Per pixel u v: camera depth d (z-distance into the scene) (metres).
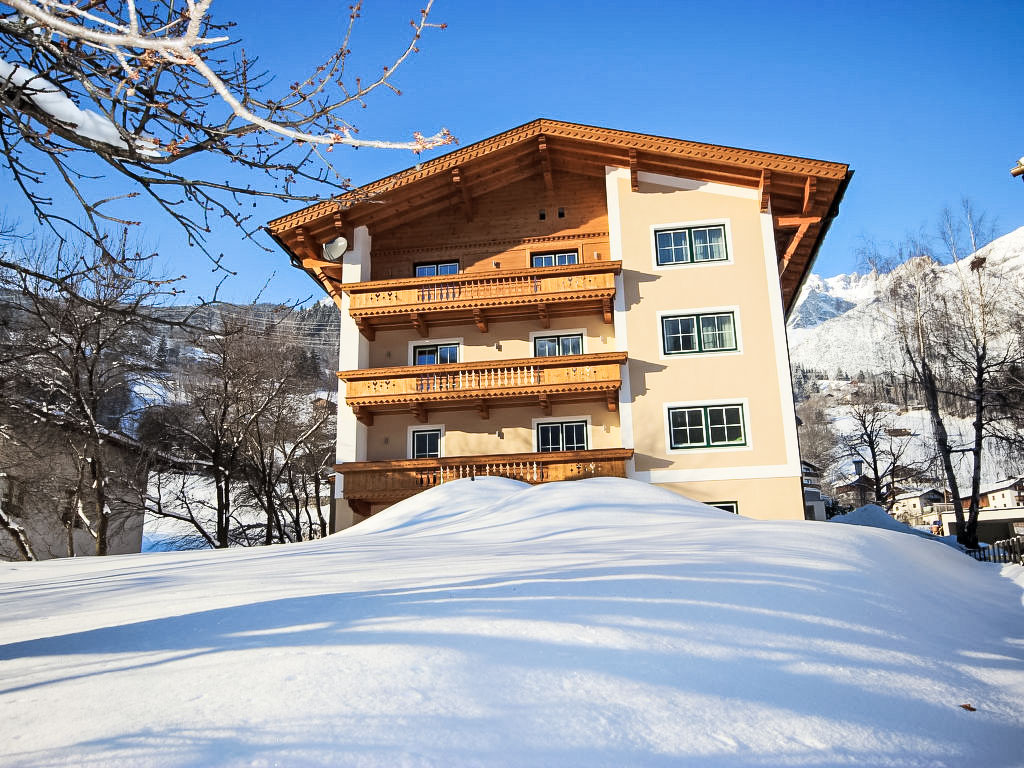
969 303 34.31
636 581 5.56
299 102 4.48
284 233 23.31
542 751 3.03
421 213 24.94
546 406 23.02
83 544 29.11
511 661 3.88
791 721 3.59
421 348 24.41
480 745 3.02
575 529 11.74
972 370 34.22
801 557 6.85
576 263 24.41
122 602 6.58
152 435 27.92
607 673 3.82
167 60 3.71
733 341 22.17
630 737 3.23
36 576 10.34
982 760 3.49
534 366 22.66
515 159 23.92
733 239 22.83
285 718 3.16
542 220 24.73
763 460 21.19
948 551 11.09
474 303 22.98
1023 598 8.49
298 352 31.44
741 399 21.67
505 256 24.56
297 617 4.86
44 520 25.92
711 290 22.53
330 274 24.92
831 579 6.25
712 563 6.37
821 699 3.91
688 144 22.58
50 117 4.22
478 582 5.89
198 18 2.92
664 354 22.27
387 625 4.46
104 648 4.49
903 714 3.90
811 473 68.62
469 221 24.95
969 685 4.56
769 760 3.20
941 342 35.00
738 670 4.10
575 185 24.84
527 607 4.83
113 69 4.52
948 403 38.44
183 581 7.87
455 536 12.27
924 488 80.44
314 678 3.59
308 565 8.74
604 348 23.55
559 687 3.62
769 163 22.02
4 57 4.47
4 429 22.06
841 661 4.49
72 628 5.39
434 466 22.02
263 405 28.84
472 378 22.97
